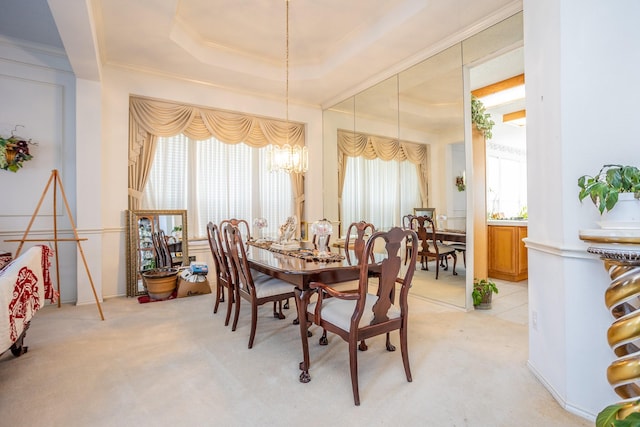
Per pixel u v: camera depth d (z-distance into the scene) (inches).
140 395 69.7
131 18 113.0
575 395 63.4
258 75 161.5
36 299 87.0
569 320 64.3
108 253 147.0
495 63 146.9
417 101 149.8
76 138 135.5
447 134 137.8
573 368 63.7
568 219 64.4
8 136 130.6
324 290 74.8
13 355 87.8
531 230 79.3
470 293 130.3
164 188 163.3
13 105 132.0
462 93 131.6
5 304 70.2
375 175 173.5
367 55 140.7
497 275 183.5
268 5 118.5
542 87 72.4
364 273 66.9
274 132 195.3
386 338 93.4
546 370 72.2
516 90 179.5
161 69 153.0
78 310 129.0
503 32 116.6
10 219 131.0
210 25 132.3
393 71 153.0
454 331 106.5
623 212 50.9
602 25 60.4
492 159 241.8
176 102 163.6
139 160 156.3
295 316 123.4
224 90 175.9
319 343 97.4
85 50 112.0
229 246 106.5
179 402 67.2
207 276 172.7
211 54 148.9
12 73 131.8
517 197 262.5
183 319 119.0
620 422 33.1
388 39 127.6
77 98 135.2
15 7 111.3
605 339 59.9
